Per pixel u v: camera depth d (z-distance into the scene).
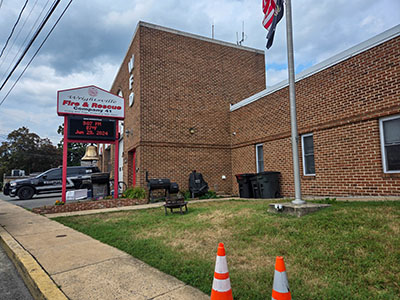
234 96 15.52
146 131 12.95
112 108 12.21
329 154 9.20
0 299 3.36
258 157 13.05
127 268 3.88
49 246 5.22
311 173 10.08
